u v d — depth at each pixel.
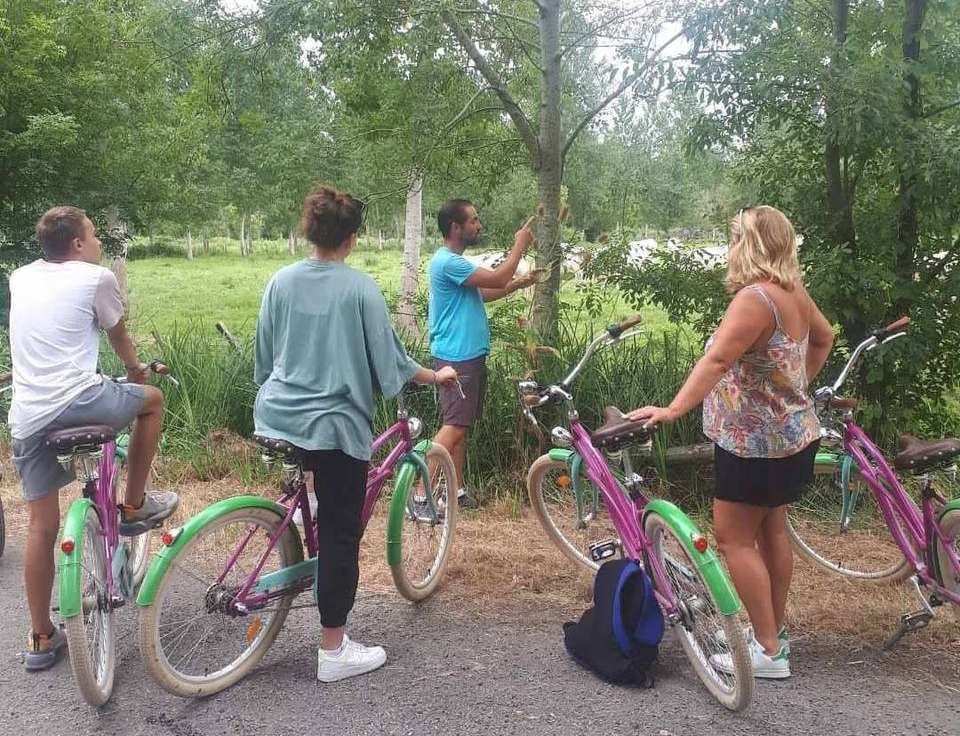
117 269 17.61
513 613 3.94
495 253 6.56
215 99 7.45
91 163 11.83
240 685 3.28
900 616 3.83
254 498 3.26
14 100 10.88
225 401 6.73
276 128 7.92
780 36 5.15
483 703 3.13
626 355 5.96
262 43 6.78
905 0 5.40
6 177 11.13
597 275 5.98
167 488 5.92
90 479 3.32
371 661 3.37
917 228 5.59
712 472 5.59
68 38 11.31
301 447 3.10
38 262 3.45
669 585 3.28
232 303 23.34
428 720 3.02
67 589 2.90
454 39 6.80
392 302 7.46
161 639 3.33
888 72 4.95
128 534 3.69
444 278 5.12
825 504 5.22
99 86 11.33
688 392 2.98
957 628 3.70
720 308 5.65
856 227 5.75
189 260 52.88
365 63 6.71
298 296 3.17
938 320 5.48
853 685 3.24
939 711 3.05
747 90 5.09
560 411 5.78
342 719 3.04
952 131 5.04
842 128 4.84
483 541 4.85
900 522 3.79
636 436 3.25
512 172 7.52
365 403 3.22
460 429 5.25
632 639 3.23
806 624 3.78
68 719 3.06
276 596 3.29
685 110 6.02
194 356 7.18
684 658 3.47
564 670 3.38
